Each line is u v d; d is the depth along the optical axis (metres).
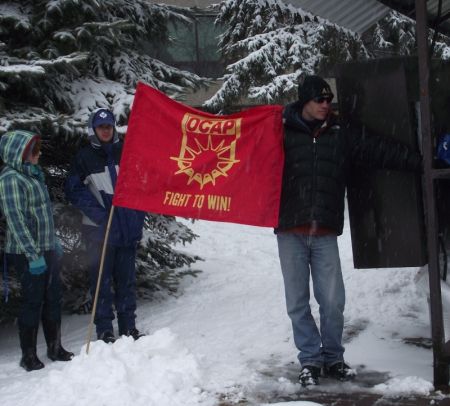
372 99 4.57
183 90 7.75
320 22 13.14
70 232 6.77
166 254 7.85
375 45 13.62
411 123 4.50
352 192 4.71
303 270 4.43
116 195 4.77
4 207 4.92
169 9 8.54
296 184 4.36
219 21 14.59
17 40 6.65
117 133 5.79
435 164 4.38
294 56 12.96
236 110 14.91
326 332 4.48
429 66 4.02
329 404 4.07
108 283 5.58
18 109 6.20
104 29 6.54
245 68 13.29
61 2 6.50
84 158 5.55
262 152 4.46
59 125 6.04
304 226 4.34
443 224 5.09
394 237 4.62
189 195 4.62
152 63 7.95
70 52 6.63
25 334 5.05
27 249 4.92
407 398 4.07
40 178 5.17
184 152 4.66
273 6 13.63
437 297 4.09
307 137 4.37
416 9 3.99
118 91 7.03
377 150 4.36
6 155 5.01
